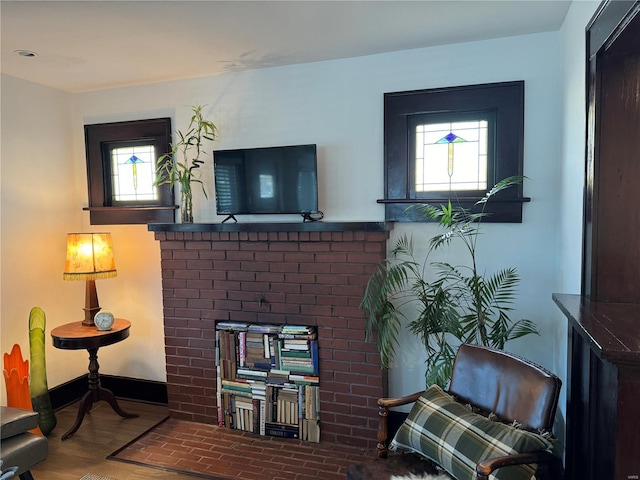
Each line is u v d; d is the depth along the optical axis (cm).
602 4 156
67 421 315
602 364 150
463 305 270
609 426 140
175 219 328
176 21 220
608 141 168
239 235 289
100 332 296
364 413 275
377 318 260
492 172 261
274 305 288
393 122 275
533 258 257
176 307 311
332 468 253
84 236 301
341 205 290
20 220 308
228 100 308
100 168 342
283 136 298
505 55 253
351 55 277
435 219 270
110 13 209
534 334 259
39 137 321
